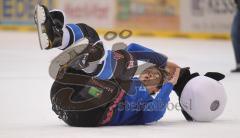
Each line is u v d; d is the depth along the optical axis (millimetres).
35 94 18266
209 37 49000
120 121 11852
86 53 11109
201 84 12250
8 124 12438
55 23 10516
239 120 13109
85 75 11492
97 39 11156
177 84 12438
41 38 10461
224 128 11922
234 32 25625
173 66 12227
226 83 21609
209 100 12273
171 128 11789
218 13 48562
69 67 11484
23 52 36031
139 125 12078
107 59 11305
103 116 11570
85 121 11625
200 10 49281
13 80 22234
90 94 11492
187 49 39656
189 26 49812
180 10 49938
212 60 32469
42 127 11898
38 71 26031
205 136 10992
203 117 12508
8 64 29094
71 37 10711
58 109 11758
